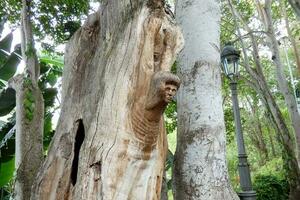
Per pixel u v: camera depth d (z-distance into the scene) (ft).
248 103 72.08
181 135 13.94
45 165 10.35
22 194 13.97
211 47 14.60
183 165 13.48
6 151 19.52
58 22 24.82
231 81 24.00
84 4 24.34
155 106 8.19
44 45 25.66
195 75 14.20
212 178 13.10
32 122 14.84
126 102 8.55
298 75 59.57
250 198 21.65
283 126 37.68
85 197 8.19
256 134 73.61
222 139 13.78
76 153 9.84
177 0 15.60
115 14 9.59
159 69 9.18
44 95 20.44
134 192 8.36
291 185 35.70
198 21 14.76
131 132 8.45
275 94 59.62
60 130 10.45
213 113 13.84
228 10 45.83
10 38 20.61
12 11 24.89
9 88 18.75
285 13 47.75
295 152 39.32
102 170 8.20
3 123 21.18
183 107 14.15
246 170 22.43
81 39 11.08
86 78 10.27
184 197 13.16
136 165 8.44
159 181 9.00
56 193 9.74
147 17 8.99
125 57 8.87
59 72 21.99
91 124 8.80
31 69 15.48
